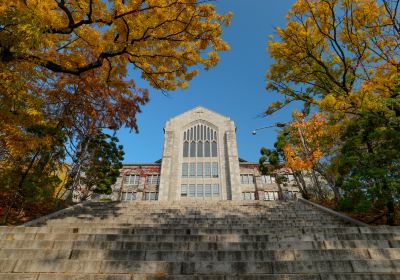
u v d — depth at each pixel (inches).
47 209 490.3
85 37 375.2
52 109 473.1
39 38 236.8
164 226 340.8
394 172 322.7
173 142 1572.3
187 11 337.1
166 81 395.2
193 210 490.9
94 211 469.4
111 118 558.3
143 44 358.9
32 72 303.7
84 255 184.7
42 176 415.2
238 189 1373.0
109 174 902.4
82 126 560.1
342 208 357.4
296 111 735.1
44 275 155.1
